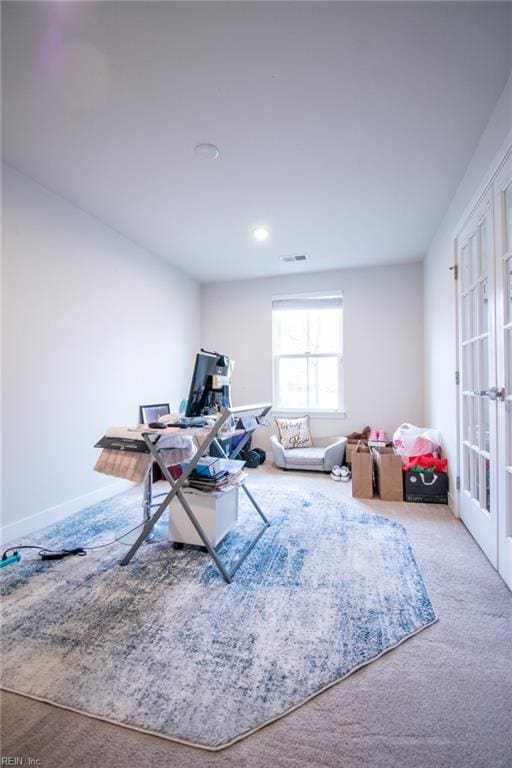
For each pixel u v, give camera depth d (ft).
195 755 3.08
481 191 6.49
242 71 5.16
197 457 6.14
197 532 6.45
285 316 15.38
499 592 5.45
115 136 6.58
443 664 4.06
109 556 6.67
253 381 15.42
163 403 13.06
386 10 4.33
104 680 3.84
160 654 4.21
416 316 13.52
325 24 4.48
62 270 8.79
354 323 14.20
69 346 9.00
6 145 6.82
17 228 7.64
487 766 2.95
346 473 12.05
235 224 10.26
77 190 8.45
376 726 3.32
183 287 14.56
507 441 5.65
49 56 4.90
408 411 13.64
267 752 3.10
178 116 6.06
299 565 6.30
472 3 4.24
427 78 5.30
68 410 8.95
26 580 5.84
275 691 3.69
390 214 9.62
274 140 6.70
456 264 8.49
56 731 3.29
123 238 11.02
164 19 4.41
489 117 6.10
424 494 9.68
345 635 4.51
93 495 9.68
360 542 7.22
